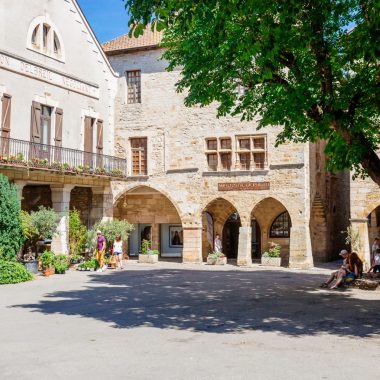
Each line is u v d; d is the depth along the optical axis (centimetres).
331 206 3200
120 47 3023
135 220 3209
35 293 1606
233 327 1066
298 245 2625
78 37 2700
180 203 2883
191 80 1476
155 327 1068
